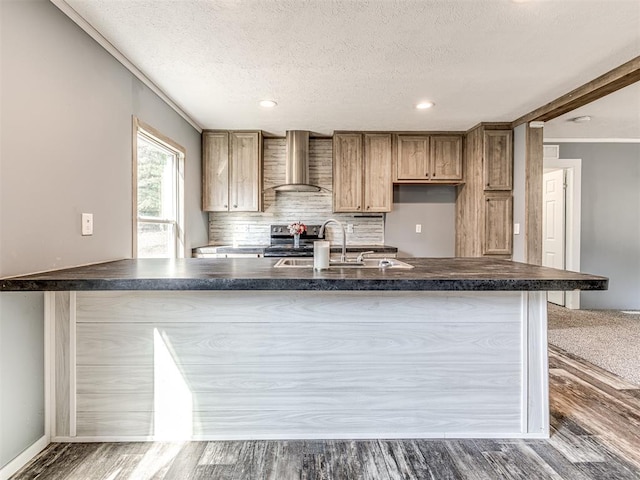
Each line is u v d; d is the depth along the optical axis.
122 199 2.45
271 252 3.92
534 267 2.00
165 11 1.91
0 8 1.50
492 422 1.89
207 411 1.87
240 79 2.77
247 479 1.57
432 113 3.60
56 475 1.59
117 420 1.86
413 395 1.89
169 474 1.61
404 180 4.28
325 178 4.46
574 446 1.81
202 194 4.17
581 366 2.84
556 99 3.21
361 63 2.51
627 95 3.24
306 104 3.33
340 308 1.86
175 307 1.85
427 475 1.60
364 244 4.54
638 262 4.77
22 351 1.65
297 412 1.88
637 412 2.14
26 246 1.65
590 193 4.76
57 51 1.83
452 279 1.56
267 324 1.86
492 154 3.90
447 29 2.09
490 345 1.88
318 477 1.59
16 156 1.59
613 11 1.91
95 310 1.83
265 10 1.90
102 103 2.22
